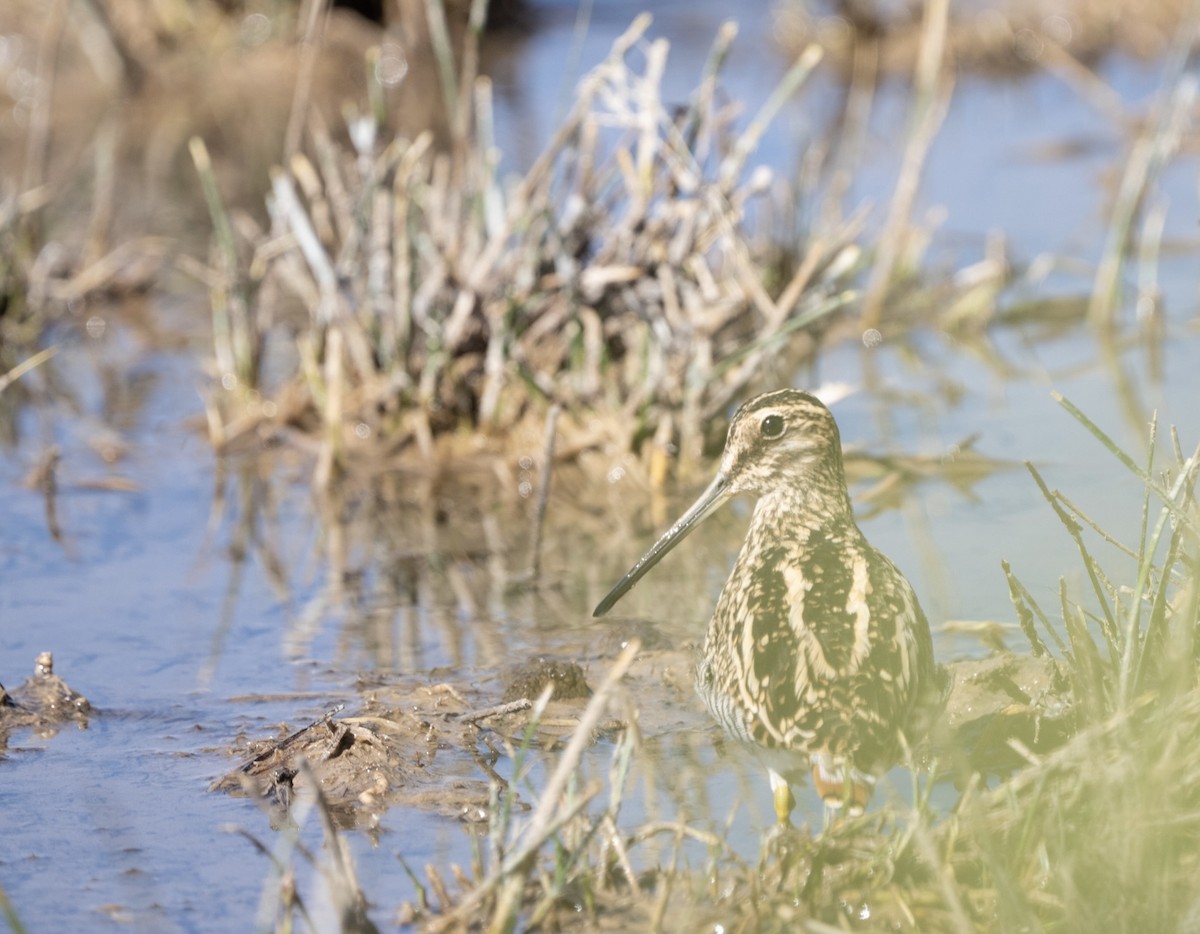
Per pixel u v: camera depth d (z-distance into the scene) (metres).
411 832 7.61
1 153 21.30
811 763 7.10
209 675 9.38
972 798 6.59
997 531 10.91
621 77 12.98
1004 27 24.55
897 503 11.61
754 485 9.01
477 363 13.15
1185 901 6.42
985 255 17.05
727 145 13.66
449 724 8.62
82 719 8.86
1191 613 7.11
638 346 12.86
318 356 13.53
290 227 14.34
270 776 8.14
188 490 12.45
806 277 13.00
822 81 23.55
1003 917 6.25
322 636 9.91
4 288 15.83
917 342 15.38
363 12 24.58
